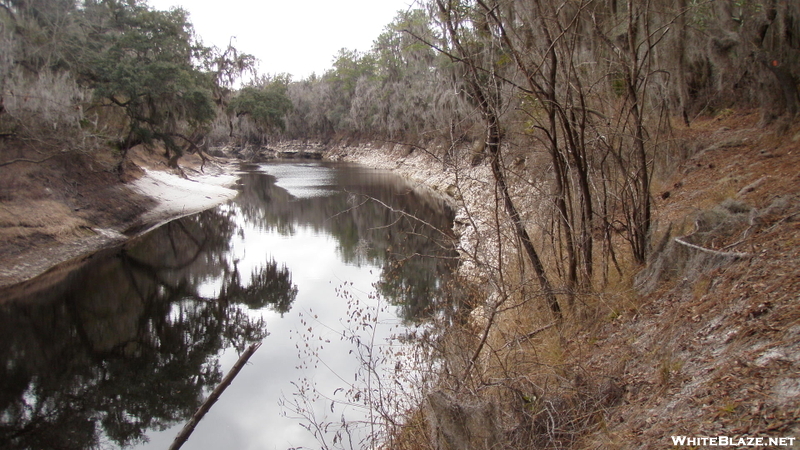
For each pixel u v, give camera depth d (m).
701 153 9.44
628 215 6.18
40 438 7.49
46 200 17.67
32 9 19.56
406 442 5.06
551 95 5.42
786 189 5.73
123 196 22.78
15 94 15.84
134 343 10.91
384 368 7.54
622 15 6.39
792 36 8.03
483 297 7.38
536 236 7.65
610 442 3.44
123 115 25.66
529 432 3.94
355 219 23.70
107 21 24.45
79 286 14.17
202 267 16.44
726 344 3.61
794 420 2.58
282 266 16.16
